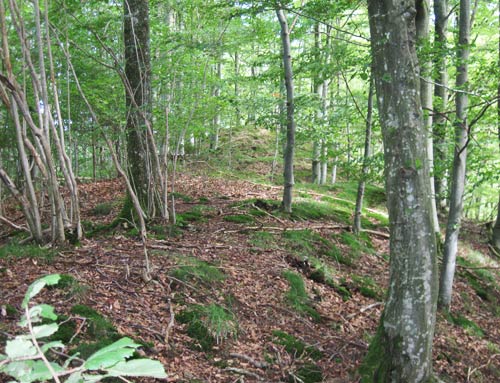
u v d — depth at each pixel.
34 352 0.94
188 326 4.46
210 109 8.29
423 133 3.87
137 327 4.17
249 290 5.60
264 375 4.14
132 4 6.84
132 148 7.23
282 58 8.85
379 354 4.07
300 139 8.84
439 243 9.55
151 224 7.18
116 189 11.33
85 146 14.76
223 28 8.07
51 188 5.63
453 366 5.52
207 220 8.20
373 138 8.41
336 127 8.22
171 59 7.54
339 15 7.89
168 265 5.52
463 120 6.44
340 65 7.00
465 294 8.12
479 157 6.96
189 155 17.70
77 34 7.45
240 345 4.52
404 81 3.79
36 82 5.33
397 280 3.93
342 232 9.01
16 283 4.39
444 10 10.97
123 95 8.23
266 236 7.52
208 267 5.70
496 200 15.22
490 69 6.27
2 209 8.09
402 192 3.84
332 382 4.18
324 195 13.02
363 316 5.97
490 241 12.33
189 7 8.31
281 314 5.33
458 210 6.79
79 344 3.57
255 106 8.77
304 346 4.75
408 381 3.89
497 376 5.71
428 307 3.88
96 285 4.71
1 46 5.64
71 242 5.88
